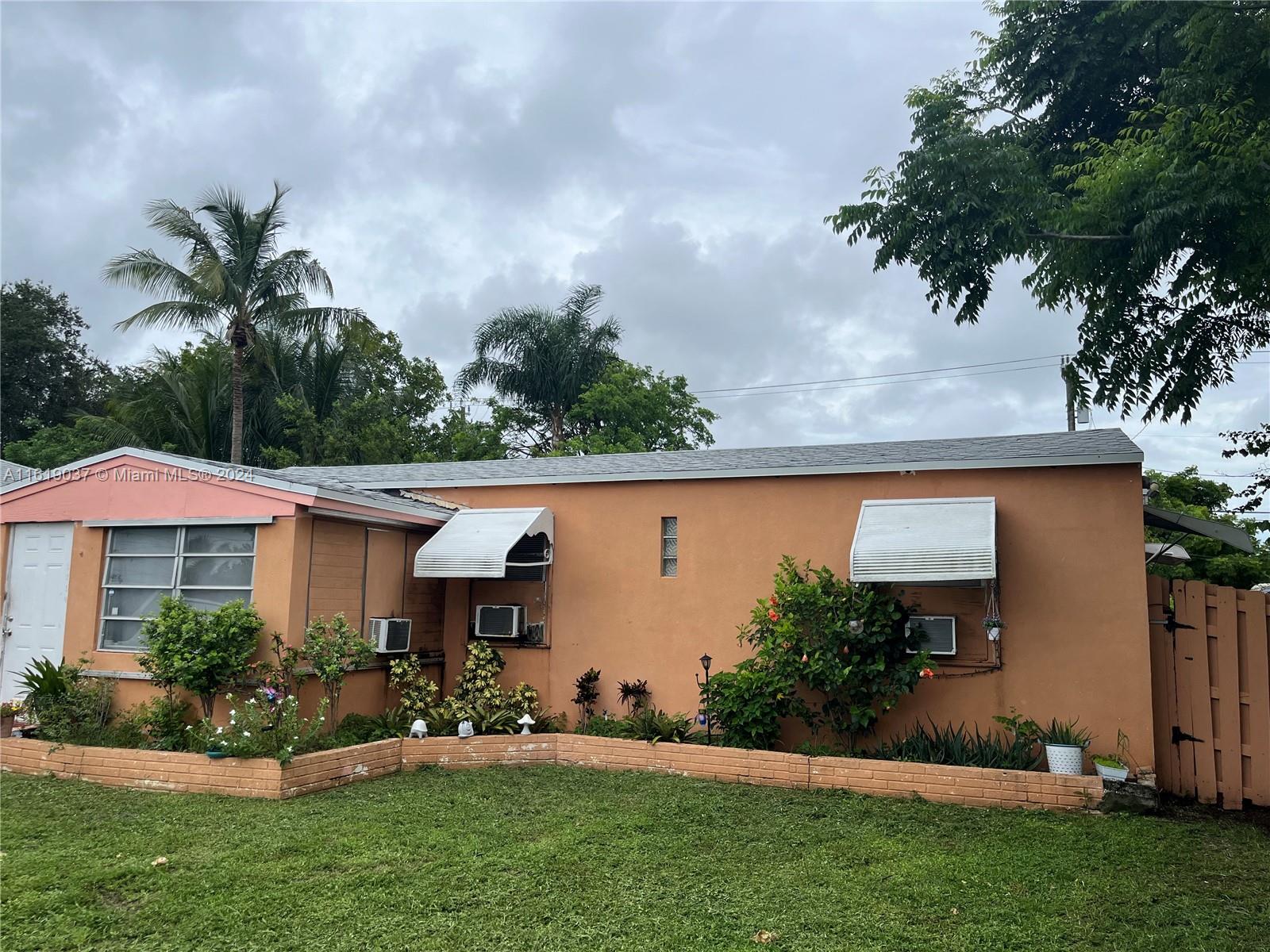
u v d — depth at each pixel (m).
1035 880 6.88
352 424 31.16
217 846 7.40
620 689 12.60
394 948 5.43
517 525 12.89
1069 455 10.60
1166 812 9.32
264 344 27.80
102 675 11.52
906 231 11.84
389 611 12.85
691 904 6.25
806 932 5.77
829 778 9.97
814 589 10.84
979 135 11.99
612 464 14.21
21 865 6.83
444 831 7.89
